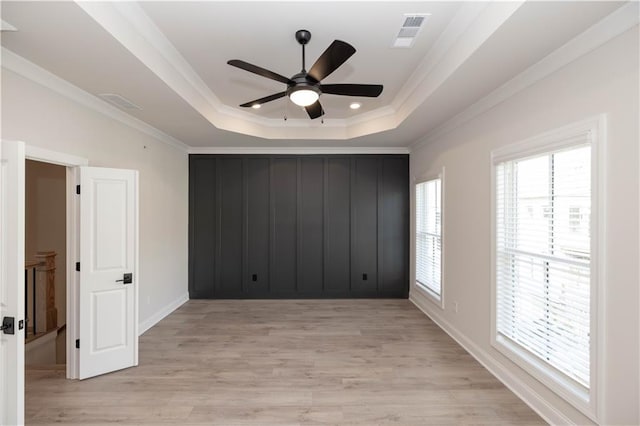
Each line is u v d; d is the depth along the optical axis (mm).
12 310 1963
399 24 2508
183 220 5699
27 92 2568
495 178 3125
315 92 2518
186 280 5820
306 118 5086
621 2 1735
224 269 5914
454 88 2967
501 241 3098
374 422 2457
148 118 3990
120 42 2193
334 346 3832
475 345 3541
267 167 5914
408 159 5922
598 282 1996
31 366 3420
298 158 5910
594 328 2025
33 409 2611
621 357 1878
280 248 5922
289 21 2465
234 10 2324
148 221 4508
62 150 2936
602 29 1934
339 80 3580
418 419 2492
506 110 2938
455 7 2297
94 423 2447
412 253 5730
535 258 2668
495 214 3127
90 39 2143
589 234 2158
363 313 5070
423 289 5137
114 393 2842
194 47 2854
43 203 4723
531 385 2646
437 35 2670
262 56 3025
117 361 3242
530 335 2703
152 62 2629
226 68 3277
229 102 4340
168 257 5113
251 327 4465
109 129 3623
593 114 2037
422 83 3352
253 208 5910
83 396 2797
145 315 4398
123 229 3301
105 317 3184
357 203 5898
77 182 3105
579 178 2262
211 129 4527
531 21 1919
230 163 5914
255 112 4781
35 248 4699
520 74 2658
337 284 5922
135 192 3377
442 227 4348
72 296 3105
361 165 5895
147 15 2375
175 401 2725
